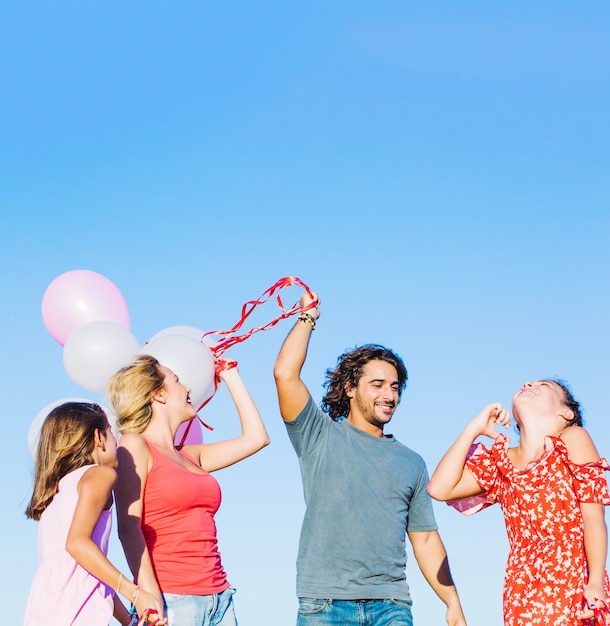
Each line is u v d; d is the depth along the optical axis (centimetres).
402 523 483
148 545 397
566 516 418
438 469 452
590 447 428
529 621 411
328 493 474
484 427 451
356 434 499
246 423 477
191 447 460
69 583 373
